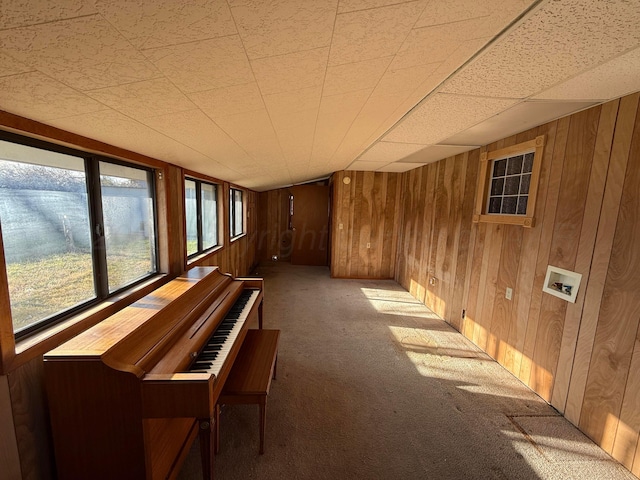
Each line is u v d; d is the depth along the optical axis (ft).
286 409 5.90
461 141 8.21
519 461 4.82
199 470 4.50
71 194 4.43
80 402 3.20
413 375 7.24
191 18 2.11
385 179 16.08
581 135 5.57
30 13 1.71
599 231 5.19
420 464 4.71
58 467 3.34
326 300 12.99
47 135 3.58
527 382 6.87
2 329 2.99
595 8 2.51
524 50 3.30
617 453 4.84
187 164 7.57
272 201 23.02
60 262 4.25
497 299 7.97
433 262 11.85
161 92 3.27
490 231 8.32
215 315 5.32
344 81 3.91
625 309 4.75
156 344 3.85
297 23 2.43
